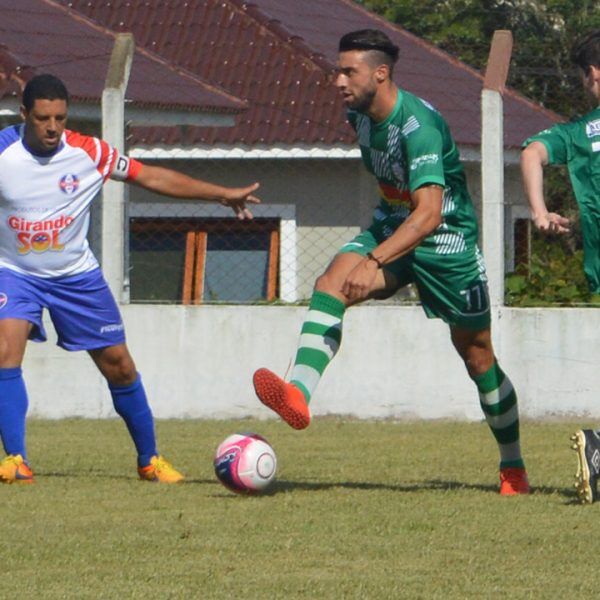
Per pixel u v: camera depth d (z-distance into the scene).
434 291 25.78
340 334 25.22
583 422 41.78
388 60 24.81
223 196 27.73
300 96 64.12
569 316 41.88
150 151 60.00
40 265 27.52
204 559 20.20
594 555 20.45
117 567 19.70
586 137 24.50
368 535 21.91
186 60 68.81
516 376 42.06
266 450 25.78
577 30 74.81
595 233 24.64
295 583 18.66
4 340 27.44
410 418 42.25
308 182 61.47
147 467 28.17
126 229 43.06
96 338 27.86
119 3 73.25
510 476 26.42
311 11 77.00
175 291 59.41
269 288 60.41
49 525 22.75
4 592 18.19
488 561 20.05
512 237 47.34
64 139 27.28
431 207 24.39
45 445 35.56
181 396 43.00
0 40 56.00
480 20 83.50
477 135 61.25
